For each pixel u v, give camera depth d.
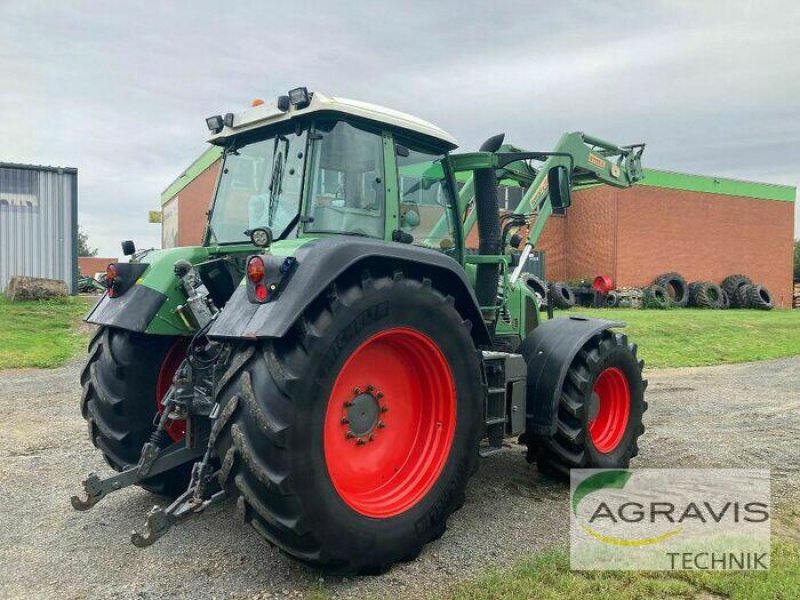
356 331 3.06
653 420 6.99
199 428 3.64
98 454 5.31
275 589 3.04
